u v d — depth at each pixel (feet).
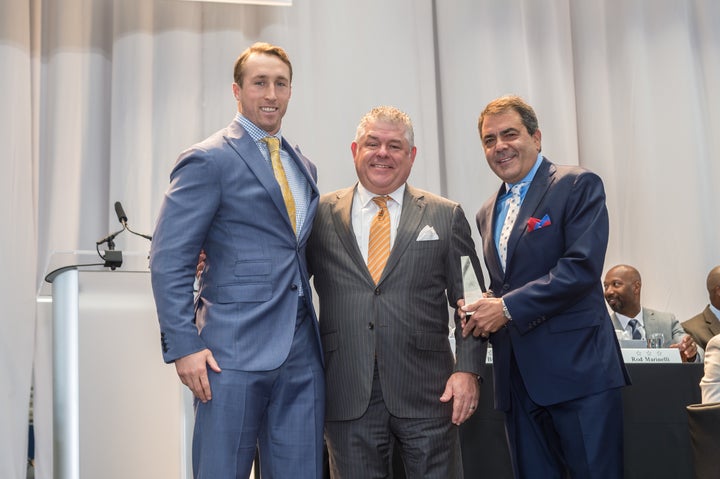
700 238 17.79
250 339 7.93
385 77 17.81
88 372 8.89
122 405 9.13
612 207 18.37
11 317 16.24
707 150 18.31
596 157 18.53
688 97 18.13
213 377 7.81
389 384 8.62
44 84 17.80
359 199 9.36
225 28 17.74
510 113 9.43
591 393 8.72
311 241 9.20
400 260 8.88
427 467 8.62
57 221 17.08
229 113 17.61
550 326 8.91
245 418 7.82
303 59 17.70
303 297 8.36
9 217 16.48
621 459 8.80
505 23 18.19
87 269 9.18
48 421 16.42
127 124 17.26
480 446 10.55
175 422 9.59
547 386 8.80
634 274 16.12
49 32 17.80
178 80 17.56
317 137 17.61
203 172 8.07
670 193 17.97
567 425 8.81
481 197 17.67
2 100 16.75
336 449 8.71
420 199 9.29
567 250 8.96
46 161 17.47
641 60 18.38
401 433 8.72
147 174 17.25
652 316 16.08
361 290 8.81
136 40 17.48
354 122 17.65
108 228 17.25
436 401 8.79
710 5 18.65
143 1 17.61
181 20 17.71
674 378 10.49
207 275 8.27
